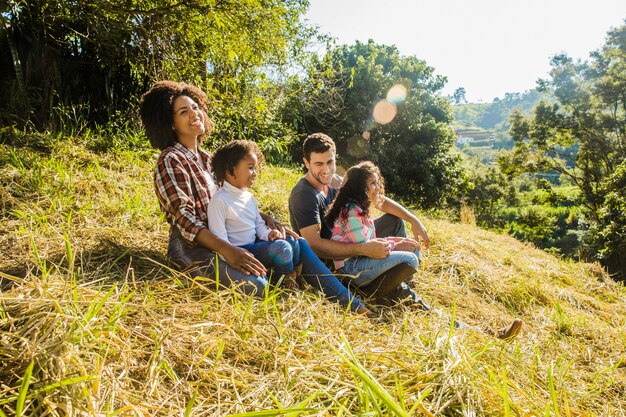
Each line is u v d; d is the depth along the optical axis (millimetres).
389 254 2891
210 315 2084
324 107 12422
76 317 1632
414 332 2344
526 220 30547
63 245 2709
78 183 3785
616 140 28562
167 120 2705
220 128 6973
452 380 1798
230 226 2707
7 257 2520
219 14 5418
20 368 1467
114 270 2551
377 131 19516
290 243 2707
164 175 2568
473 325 3020
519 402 1879
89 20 5461
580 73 29125
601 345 3123
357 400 1665
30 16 5254
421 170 20391
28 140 4500
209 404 1566
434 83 21609
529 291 3994
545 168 30266
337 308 2535
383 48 21516
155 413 1457
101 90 5945
